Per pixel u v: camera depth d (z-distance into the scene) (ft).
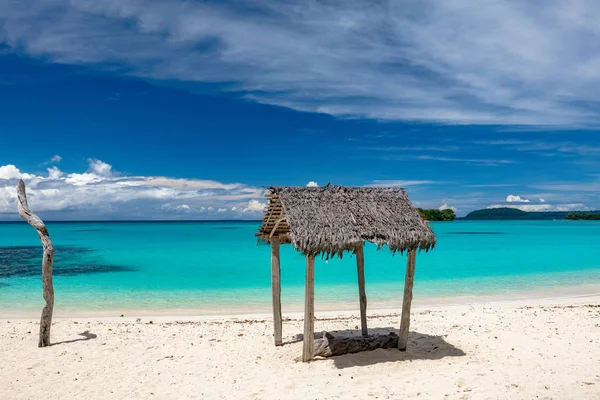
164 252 142.31
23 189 41.29
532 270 95.76
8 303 61.87
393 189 37.63
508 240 201.57
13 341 41.09
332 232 31.81
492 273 91.50
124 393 29.27
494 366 31.78
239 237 243.40
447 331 42.88
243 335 43.19
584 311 51.29
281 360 35.04
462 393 26.68
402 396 26.78
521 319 47.16
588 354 34.06
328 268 100.99
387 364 33.01
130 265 106.73
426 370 31.35
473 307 55.98
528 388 26.89
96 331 45.03
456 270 96.27
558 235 247.09
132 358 36.40
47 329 39.73
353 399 26.66
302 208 33.24
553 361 32.53
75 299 65.10
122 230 372.58
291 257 128.77
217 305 61.26
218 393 28.84
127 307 59.88
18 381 31.42
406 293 35.73
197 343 40.55
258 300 64.59
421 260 116.88
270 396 27.86
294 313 55.11
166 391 29.53
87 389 29.99
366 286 75.51
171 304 61.87
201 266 105.29
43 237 40.09
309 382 29.91
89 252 141.90
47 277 39.70
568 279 82.69
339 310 56.54
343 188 36.09
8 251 142.31
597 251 140.77
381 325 46.75
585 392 25.77
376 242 32.32
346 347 35.27
